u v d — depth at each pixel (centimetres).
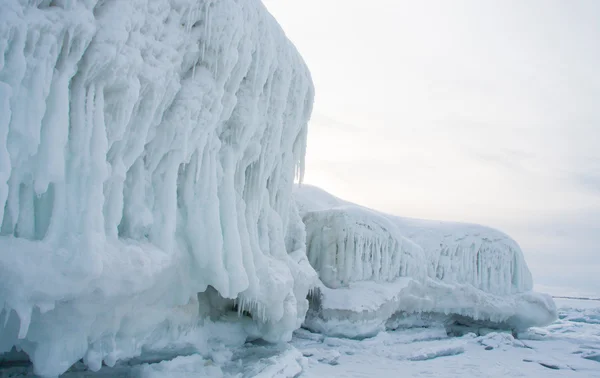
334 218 1135
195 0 533
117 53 416
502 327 1352
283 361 695
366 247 1132
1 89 330
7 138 341
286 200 862
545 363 973
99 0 416
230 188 623
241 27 582
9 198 354
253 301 685
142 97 473
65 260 369
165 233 511
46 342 390
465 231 1377
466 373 866
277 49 736
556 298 2842
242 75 606
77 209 391
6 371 486
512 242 1407
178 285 550
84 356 434
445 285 1267
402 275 1197
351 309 1032
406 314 1221
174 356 618
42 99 356
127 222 485
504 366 938
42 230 383
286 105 809
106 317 432
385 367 866
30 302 351
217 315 762
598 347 1183
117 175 448
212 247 562
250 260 661
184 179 573
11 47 343
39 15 359
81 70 403
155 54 480
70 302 387
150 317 509
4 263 338
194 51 539
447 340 1191
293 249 971
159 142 521
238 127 651
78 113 401
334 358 869
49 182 366
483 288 1345
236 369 642
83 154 399
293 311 756
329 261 1120
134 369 552
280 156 816
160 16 488
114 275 409
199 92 541
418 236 1352
